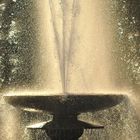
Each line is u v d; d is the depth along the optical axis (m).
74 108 7.87
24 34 16.50
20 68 16.02
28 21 16.42
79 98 7.69
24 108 8.22
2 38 16.80
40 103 7.86
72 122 8.13
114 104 8.07
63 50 9.80
